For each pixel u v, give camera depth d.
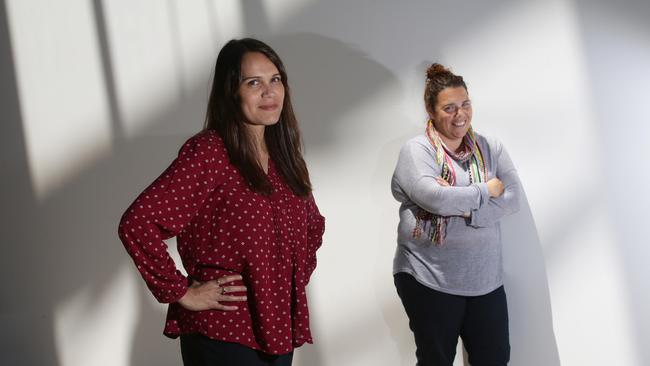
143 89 3.01
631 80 2.58
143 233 1.75
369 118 2.83
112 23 3.00
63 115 3.09
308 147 2.90
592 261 2.68
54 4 3.04
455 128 2.50
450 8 2.70
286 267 1.90
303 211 2.00
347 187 2.89
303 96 2.88
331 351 2.99
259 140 1.97
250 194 1.86
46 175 3.13
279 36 2.87
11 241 3.22
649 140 2.59
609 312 2.69
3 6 3.08
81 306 3.18
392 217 2.87
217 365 1.85
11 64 3.10
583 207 2.66
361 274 2.93
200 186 1.82
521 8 2.64
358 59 2.81
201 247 1.86
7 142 3.15
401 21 2.75
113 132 3.05
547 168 2.68
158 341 3.12
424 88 2.76
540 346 2.78
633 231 2.63
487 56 2.69
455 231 2.48
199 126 2.97
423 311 2.56
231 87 1.90
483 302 2.55
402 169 2.54
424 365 2.61
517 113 2.69
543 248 2.72
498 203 2.48
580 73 2.61
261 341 1.84
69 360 3.22
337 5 2.81
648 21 2.54
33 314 3.24
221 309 1.82
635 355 2.68
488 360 2.58
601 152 2.63
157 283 1.79
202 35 2.93
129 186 3.06
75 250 3.15
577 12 2.60
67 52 3.05
